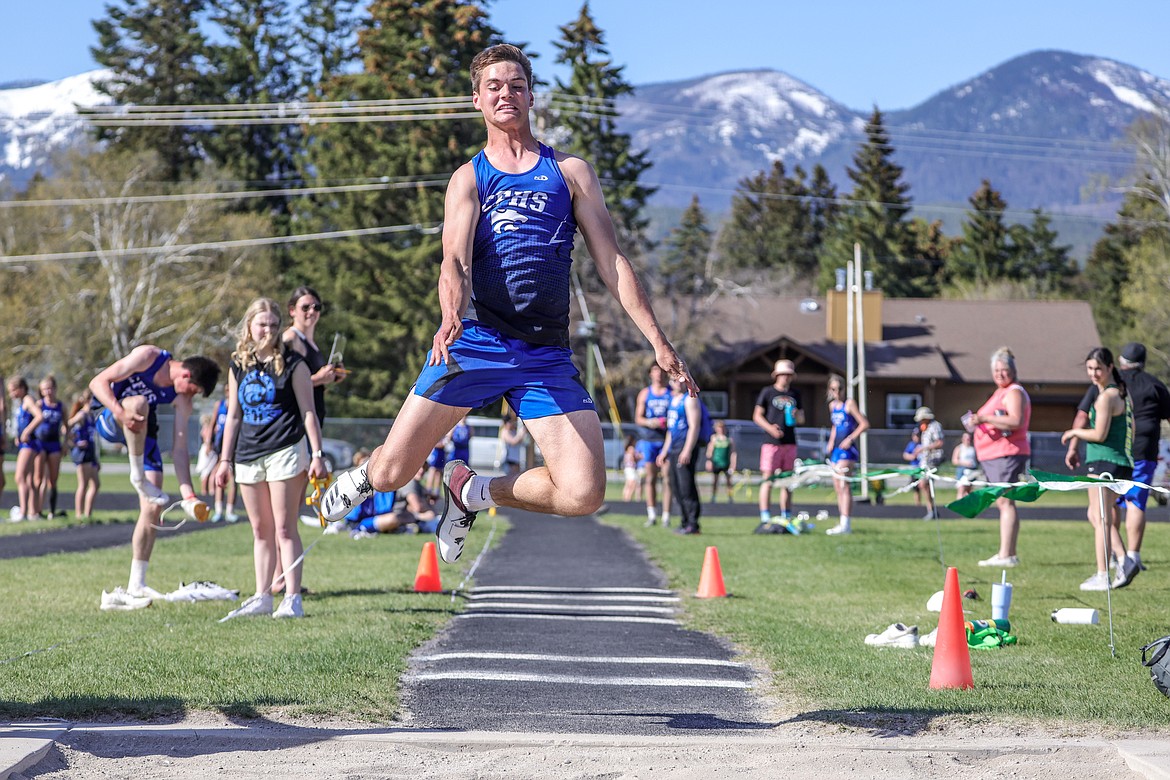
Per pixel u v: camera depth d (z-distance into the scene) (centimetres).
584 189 638
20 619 985
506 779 568
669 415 2058
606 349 6175
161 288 5972
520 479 648
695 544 1822
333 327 6569
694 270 6975
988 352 6762
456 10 6619
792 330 6769
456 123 6531
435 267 6512
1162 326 6919
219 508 2248
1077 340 6850
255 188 7825
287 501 1031
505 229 623
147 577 1284
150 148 7700
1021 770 590
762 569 1458
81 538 1819
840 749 612
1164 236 7288
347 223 6512
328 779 562
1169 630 970
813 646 915
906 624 1025
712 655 908
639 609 1148
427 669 832
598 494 625
